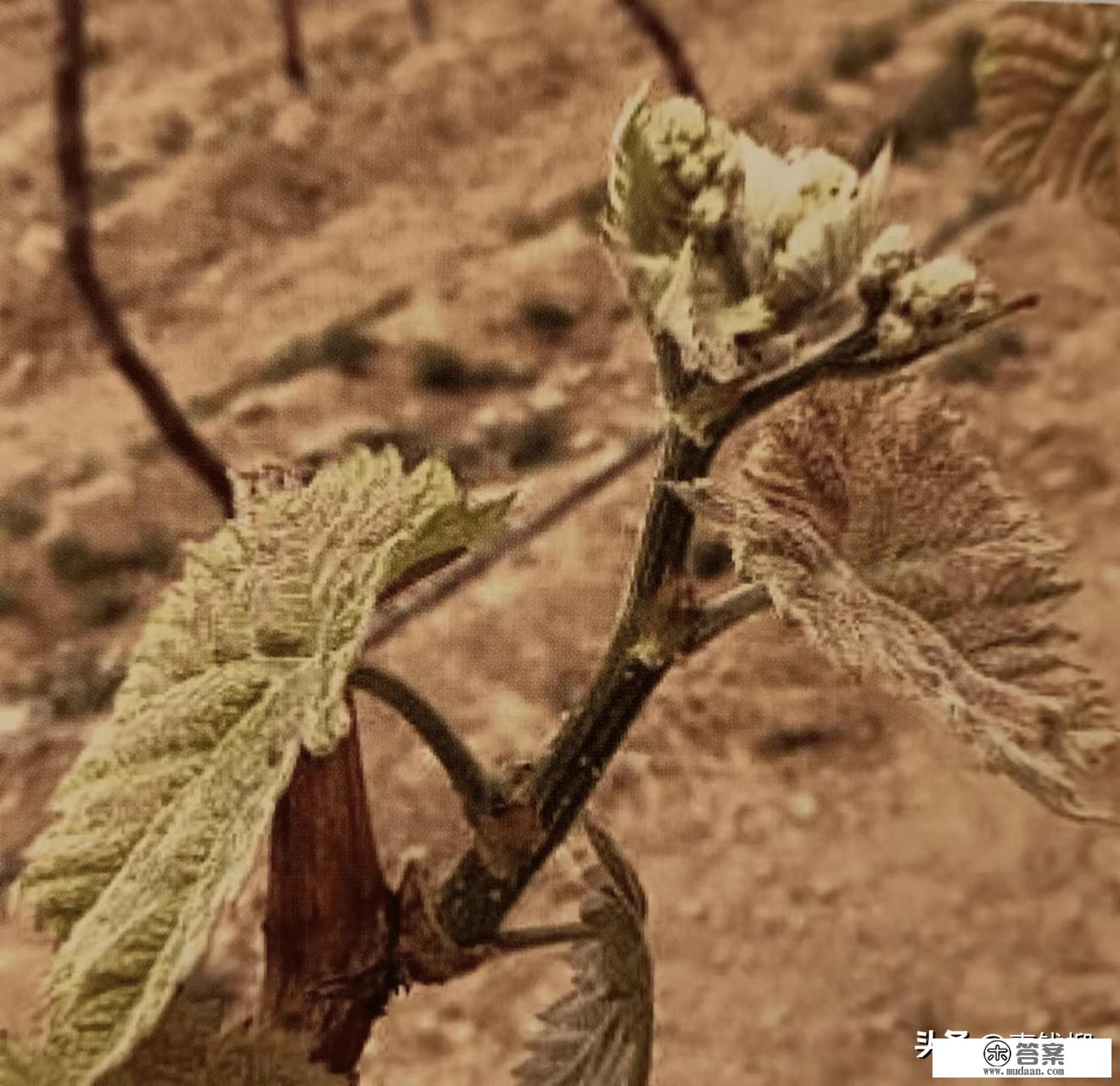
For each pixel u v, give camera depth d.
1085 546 1.14
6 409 1.38
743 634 1.14
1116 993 0.95
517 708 1.07
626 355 1.36
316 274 1.55
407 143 1.75
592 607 1.13
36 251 1.55
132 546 1.20
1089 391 1.30
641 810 1.07
